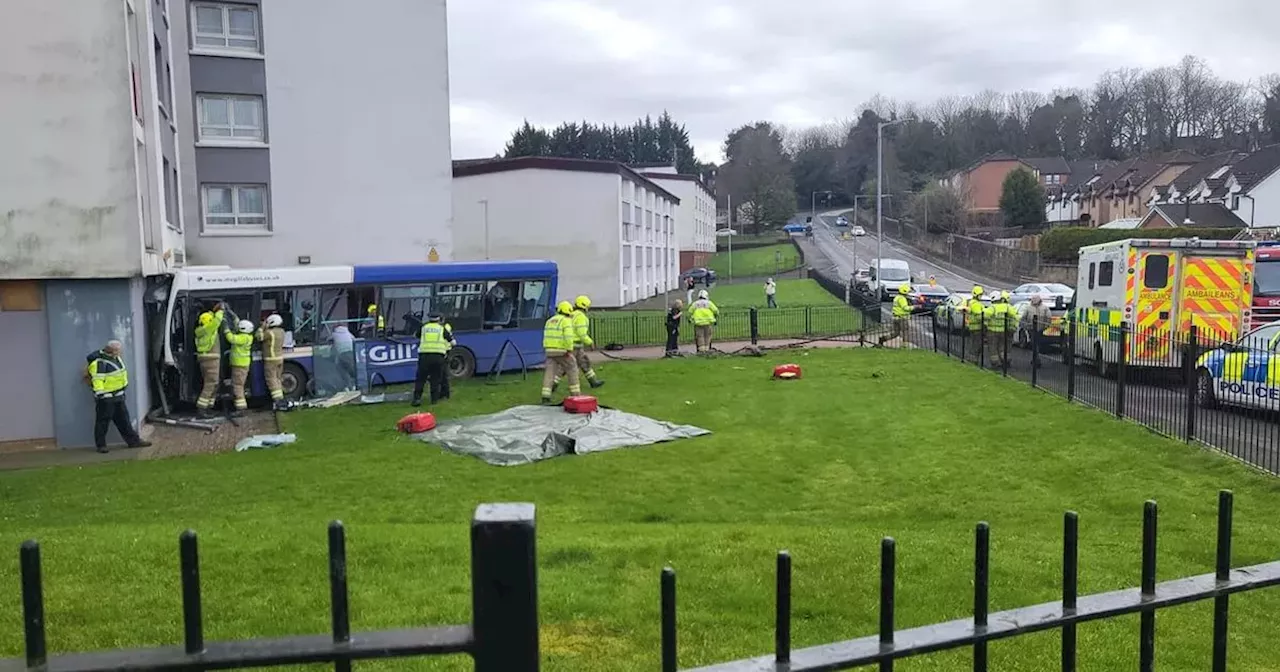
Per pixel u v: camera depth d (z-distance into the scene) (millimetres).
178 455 13672
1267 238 35062
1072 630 2449
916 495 10211
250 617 5660
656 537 7773
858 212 125000
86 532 8109
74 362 14805
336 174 28516
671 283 61938
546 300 22203
